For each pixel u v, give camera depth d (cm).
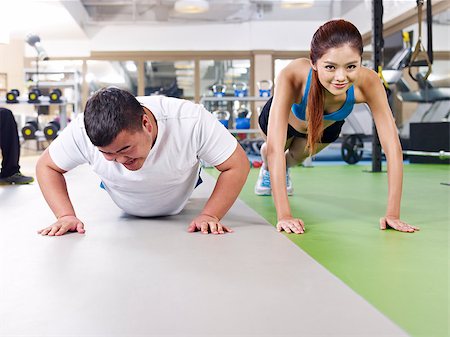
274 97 166
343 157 554
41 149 895
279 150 160
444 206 210
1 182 325
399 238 142
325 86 146
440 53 635
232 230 151
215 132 146
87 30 936
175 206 175
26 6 755
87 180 343
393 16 729
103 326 74
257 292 90
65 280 98
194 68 953
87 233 147
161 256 117
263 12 934
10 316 79
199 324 75
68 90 701
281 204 159
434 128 525
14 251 124
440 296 90
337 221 172
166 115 142
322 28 143
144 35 943
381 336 71
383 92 164
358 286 96
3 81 891
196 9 774
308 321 76
